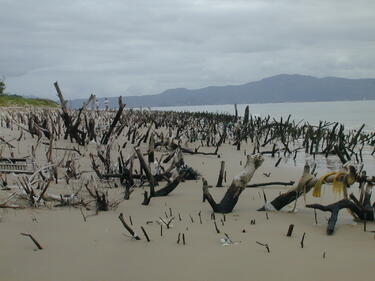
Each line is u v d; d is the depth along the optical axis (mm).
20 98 47438
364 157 16094
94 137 15398
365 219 6293
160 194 8602
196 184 9953
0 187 8398
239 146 17969
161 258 4941
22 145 14375
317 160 15203
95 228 6125
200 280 4344
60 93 15344
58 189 8688
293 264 4738
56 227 6156
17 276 4461
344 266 4668
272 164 13898
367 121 40781
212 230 6078
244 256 4988
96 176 10148
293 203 7777
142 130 25516
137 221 6598
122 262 4828
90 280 4359
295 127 23469
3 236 5703
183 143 19531
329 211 6371
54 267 4688
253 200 8172
